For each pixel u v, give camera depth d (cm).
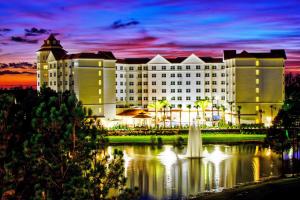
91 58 19775
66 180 4966
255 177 10212
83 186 4938
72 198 4859
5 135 5169
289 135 11238
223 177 10350
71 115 5162
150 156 13125
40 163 4988
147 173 10862
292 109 11738
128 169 11319
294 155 11844
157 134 17188
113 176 5141
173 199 8612
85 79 19738
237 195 8362
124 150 14238
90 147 5106
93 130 5209
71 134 5044
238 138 16312
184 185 9669
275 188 8694
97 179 5056
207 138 16262
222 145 15250
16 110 5803
